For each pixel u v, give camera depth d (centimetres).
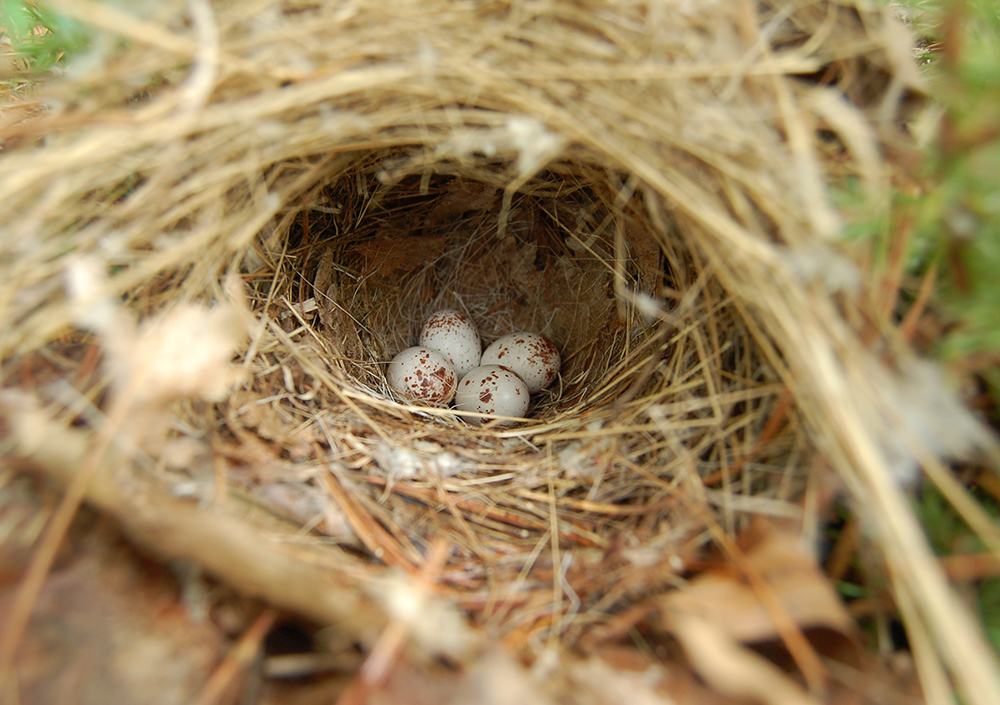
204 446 16
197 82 15
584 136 16
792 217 15
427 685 12
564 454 18
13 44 18
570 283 23
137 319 16
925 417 14
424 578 16
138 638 12
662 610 14
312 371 19
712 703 13
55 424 14
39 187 15
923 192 15
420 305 24
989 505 15
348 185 20
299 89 16
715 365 17
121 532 13
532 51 16
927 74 16
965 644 12
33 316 15
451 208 22
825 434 15
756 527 15
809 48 16
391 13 16
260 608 14
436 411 20
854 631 13
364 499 17
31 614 12
